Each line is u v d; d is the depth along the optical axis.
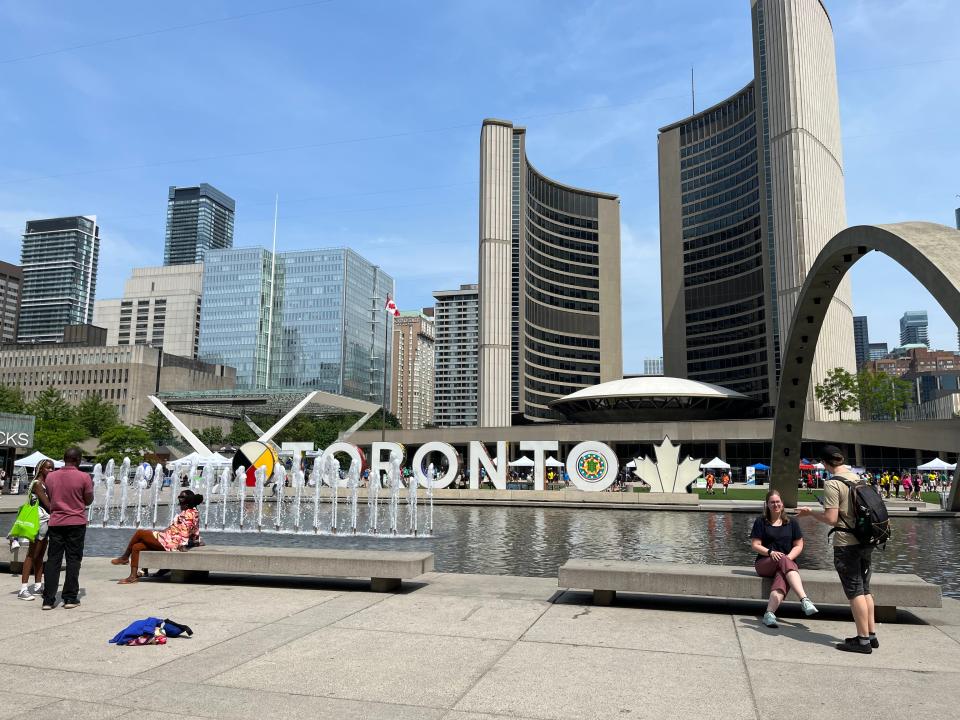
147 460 74.56
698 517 29.55
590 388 96.88
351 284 175.38
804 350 23.67
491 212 110.31
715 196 131.88
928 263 13.04
